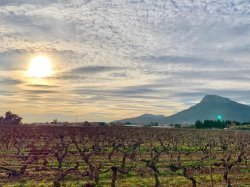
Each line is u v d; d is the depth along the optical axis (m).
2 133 74.31
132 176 35.50
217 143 73.44
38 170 36.91
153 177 35.12
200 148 60.88
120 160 46.31
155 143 74.94
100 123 160.00
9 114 150.38
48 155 44.84
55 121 154.38
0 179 32.84
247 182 34.38
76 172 33.94
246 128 153.50
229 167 35.97
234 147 69.31
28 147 59.75
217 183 33.66
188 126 193.38
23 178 33.34
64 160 44.53
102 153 53.28
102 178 34.12
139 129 112.88
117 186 30.73
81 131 86.56
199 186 31.95
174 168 33.28
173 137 77.62
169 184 32.22
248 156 56.09
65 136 77.75
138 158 48.72
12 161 43.56
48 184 30.53
